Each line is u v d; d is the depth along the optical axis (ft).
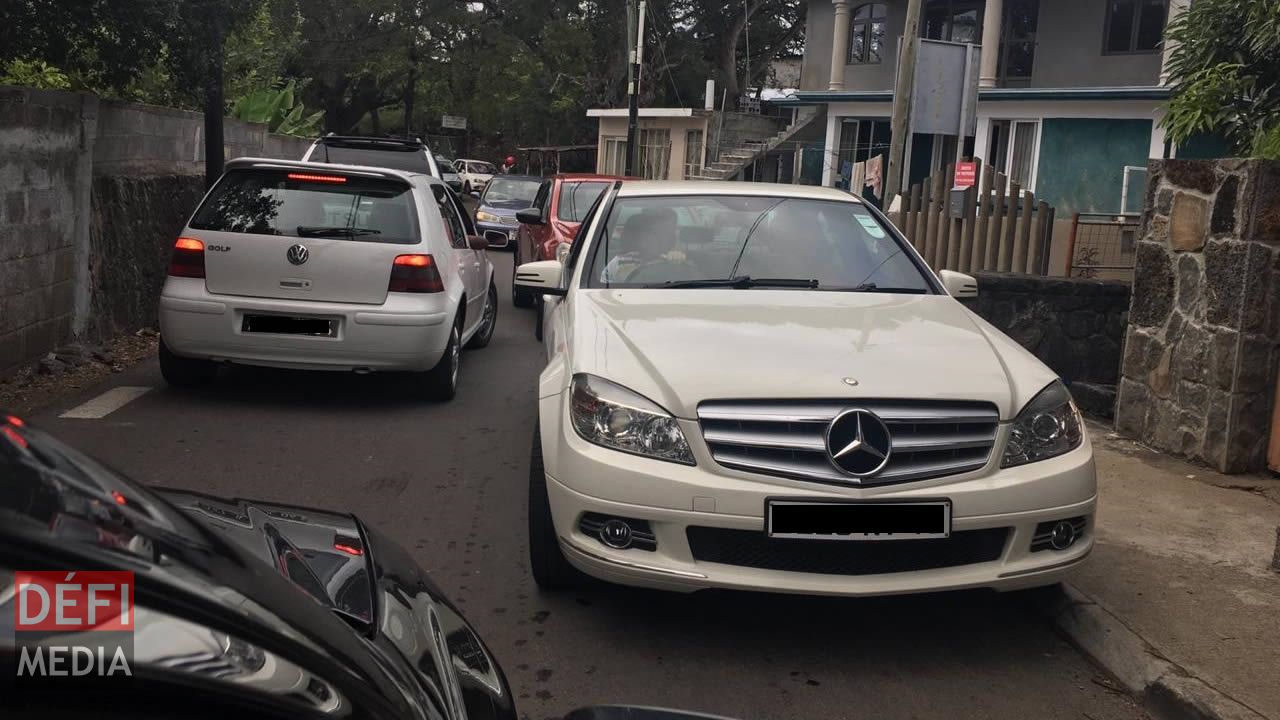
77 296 29.53
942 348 14.05
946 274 18.19
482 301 33.24
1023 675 13.09
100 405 24.38
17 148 25.57
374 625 6.61
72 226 28.94
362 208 24.80
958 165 33.53
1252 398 20.31
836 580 12.28
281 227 24.21
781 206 18.71
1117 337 27.50
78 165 29.09
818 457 12.39
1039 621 14.67
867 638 13.91
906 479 12.36
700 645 13.46
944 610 14.88
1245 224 19.97
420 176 26.94
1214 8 29.63
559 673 12.59
